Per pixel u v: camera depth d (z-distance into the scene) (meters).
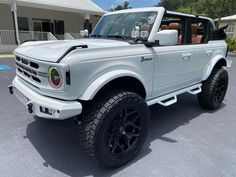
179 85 3.76
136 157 2.87
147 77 2.97
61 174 2.53
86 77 2.29
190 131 3.63
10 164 2.67
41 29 18.19
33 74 2.57
